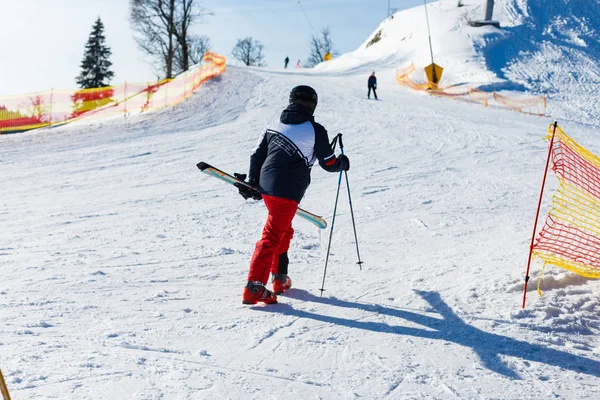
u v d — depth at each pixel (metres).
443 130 17.72
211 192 9.35
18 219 7.16
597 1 45.56
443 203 8.41
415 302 4.04
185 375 2.79
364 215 7.64
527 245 5.45
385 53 49.06
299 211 4.40
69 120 21.08
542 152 14.06
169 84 25.31
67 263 4.95
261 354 3.13
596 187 4.49
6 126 19.50
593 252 4.54
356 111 21.97
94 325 3.44
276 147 4.10
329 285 4.52
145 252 5.45
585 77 35.38
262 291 3.96
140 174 11.09
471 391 2.75
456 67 37.72
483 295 4.11
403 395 2.70
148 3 42.84
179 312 3.77
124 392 2.56
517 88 33.44
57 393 2.51
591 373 3.00
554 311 3.79
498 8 46.25
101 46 59.59
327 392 2.70
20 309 3.67
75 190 9.48
